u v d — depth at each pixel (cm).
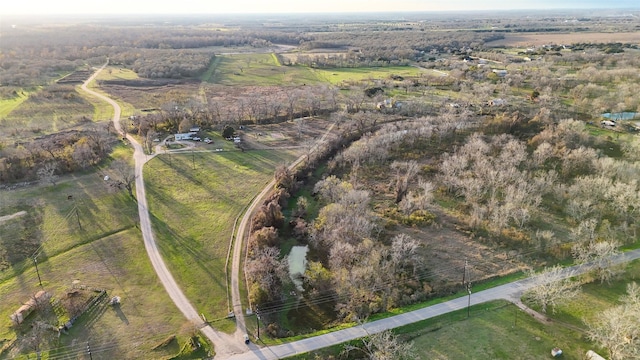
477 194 11069
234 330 7119
